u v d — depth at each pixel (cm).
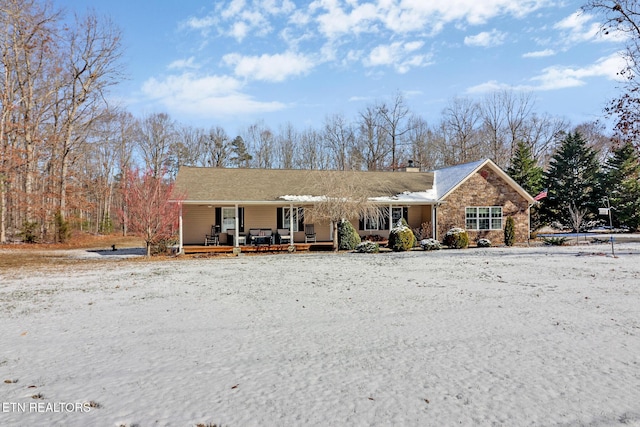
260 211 2203
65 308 767
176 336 583
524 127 4784
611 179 3272
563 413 347
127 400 380
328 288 952
